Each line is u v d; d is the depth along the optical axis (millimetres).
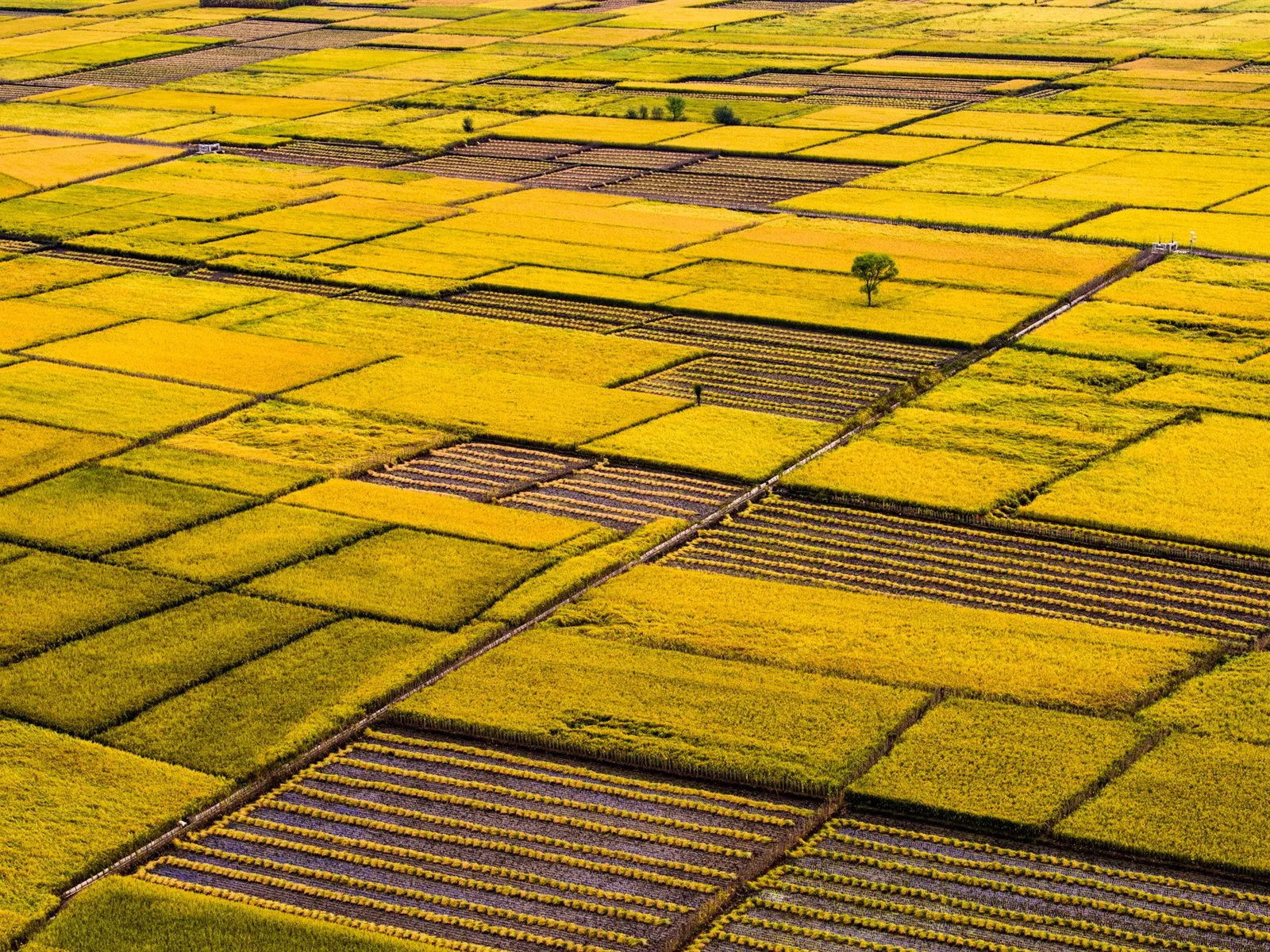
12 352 95062
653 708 55531
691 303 103688
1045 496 73000
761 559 68312
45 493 73875
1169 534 68875
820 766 52031
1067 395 86000
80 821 49469
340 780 52656
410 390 88000
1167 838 47969
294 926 44688
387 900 46875
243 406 86062
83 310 103562
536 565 66375
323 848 49188
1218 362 90875
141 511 71812
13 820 49438
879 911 45969
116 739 54000
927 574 66812
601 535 69562
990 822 49062
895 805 50094
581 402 85938
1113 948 44094
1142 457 77250
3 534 69312
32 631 60750
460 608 62625
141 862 48500
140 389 88312
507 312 103875
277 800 51688
